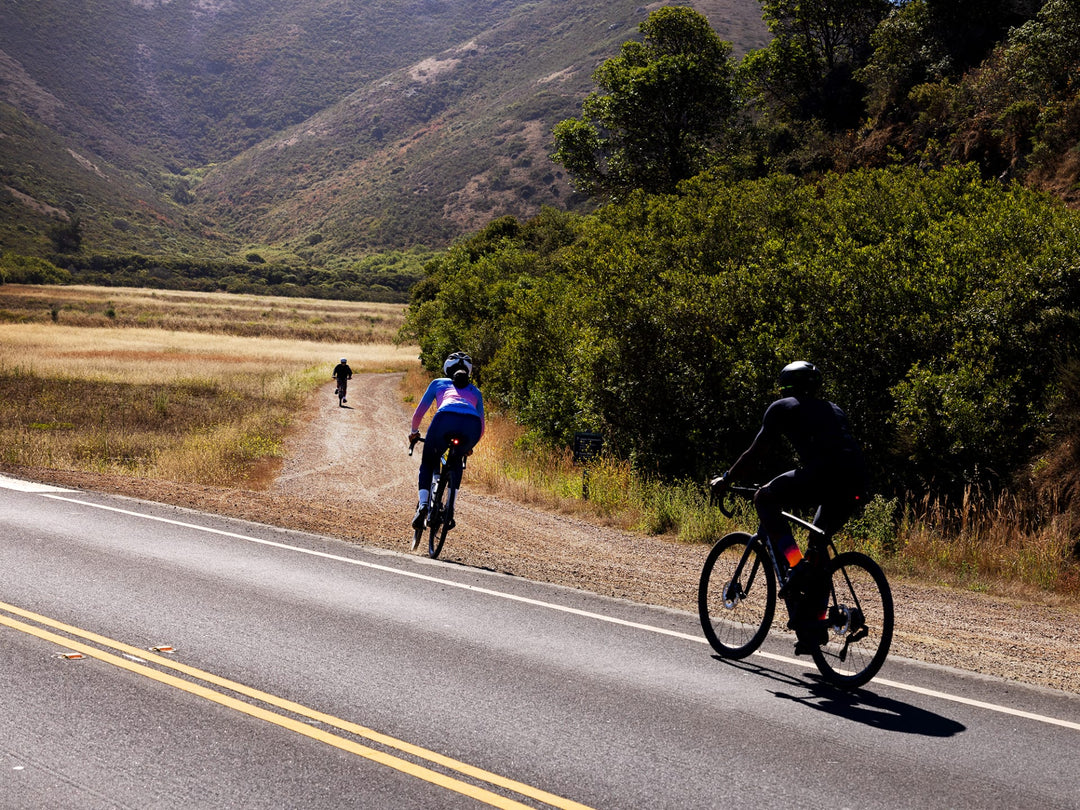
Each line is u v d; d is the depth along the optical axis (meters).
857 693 5.22
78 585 6.90
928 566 9.88
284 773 3.85
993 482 12.36
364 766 3.95
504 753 4.14
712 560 6.05
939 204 17.30
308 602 6.75
